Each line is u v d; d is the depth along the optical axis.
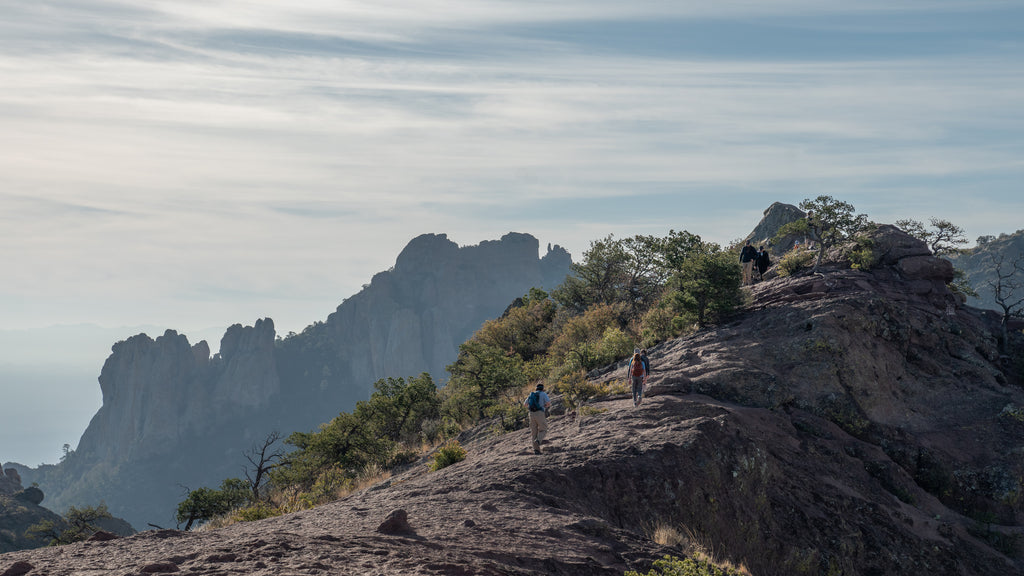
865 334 24.83
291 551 7.48
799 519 16.02
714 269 28.97
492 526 10.38
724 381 22.42
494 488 13.22
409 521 10.48
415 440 36.84
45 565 7.14
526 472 14.23
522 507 11.88
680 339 28.34
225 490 36.16
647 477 14.65
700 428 17.02
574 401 24.06
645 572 9.37
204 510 34.94
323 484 28.38
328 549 7.66
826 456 19.53
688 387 22.62
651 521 13.66
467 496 12.68
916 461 20.66
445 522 10.47
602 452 15.75
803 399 22.00
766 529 15.29
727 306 28.48
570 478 14.16
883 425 21.56
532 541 9.73
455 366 40.25
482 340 51.31
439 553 8.16
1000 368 27.52
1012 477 19.83
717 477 15.57
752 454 17.05
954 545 17.55
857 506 17.38
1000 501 19.52
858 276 29.25
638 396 20.84
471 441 26.94
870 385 23.02
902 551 16.50
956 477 20.19
